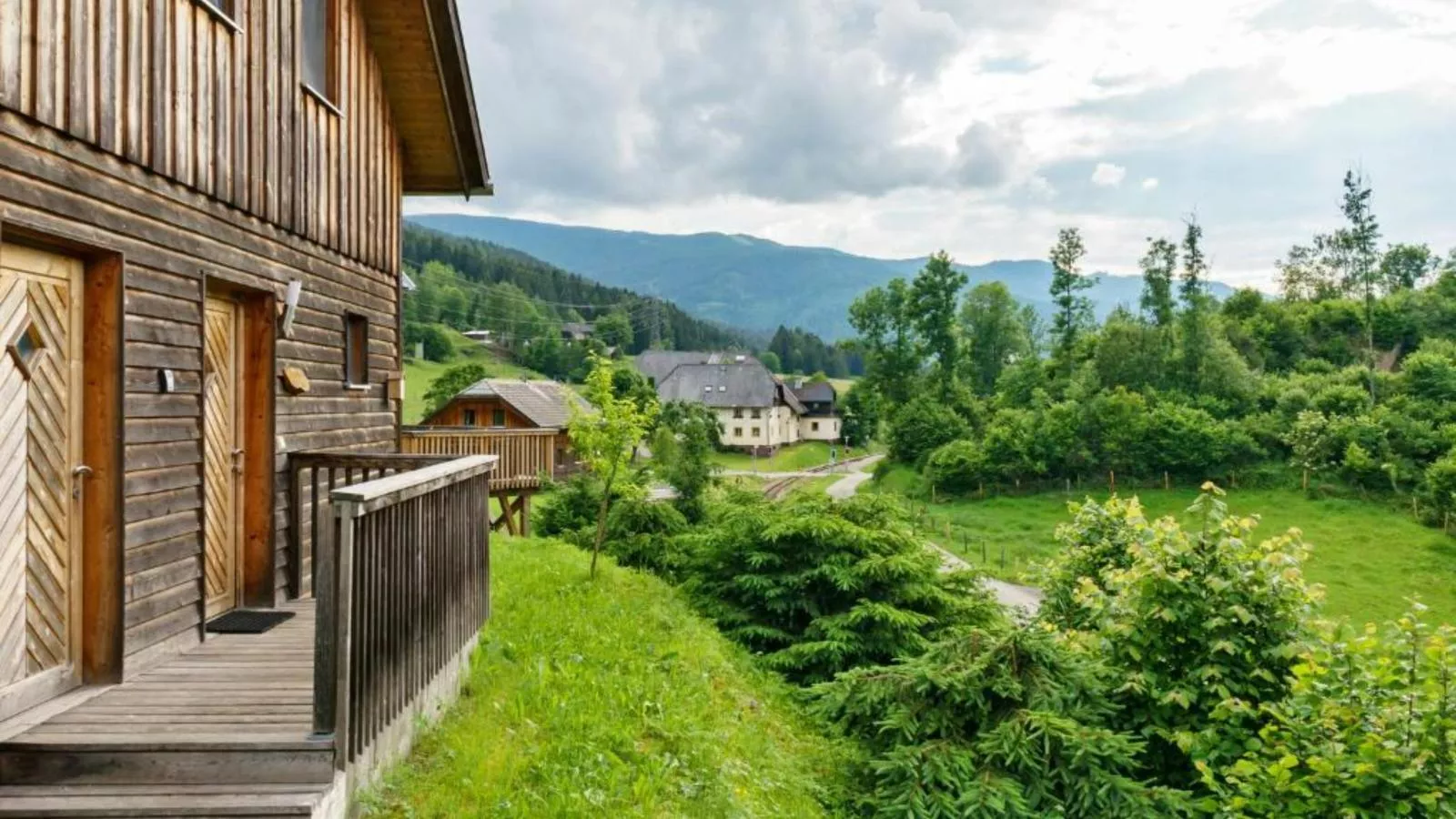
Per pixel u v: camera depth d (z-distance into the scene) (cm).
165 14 595
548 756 591
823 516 1274
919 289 7794
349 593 435
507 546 1572
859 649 1120
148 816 403
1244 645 741
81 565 532
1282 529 4159
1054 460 5191
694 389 9600
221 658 600
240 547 766
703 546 1357
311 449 866
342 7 938
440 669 623
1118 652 797
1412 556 3700
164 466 596
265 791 419
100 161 527
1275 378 5903
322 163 885
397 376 1112
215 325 729
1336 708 579
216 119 665
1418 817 543
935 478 5356
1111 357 5884
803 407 10719
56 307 516
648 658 918
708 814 579
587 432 1341
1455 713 548
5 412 474
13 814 400
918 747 726
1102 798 667
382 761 497
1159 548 796
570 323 15288
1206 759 688
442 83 1087
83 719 466
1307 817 558
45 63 477
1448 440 4547
